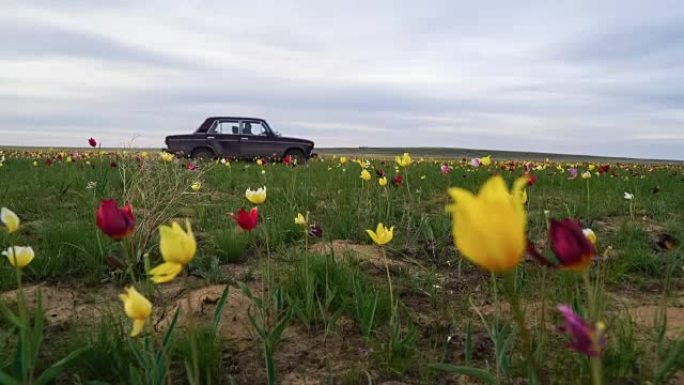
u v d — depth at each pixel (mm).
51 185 8305
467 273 3990
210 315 2994
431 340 2734
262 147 17906
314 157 19469
